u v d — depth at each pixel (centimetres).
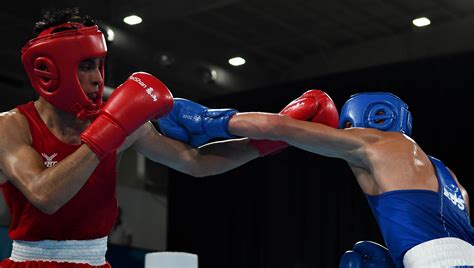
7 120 235
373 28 719
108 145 226
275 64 787
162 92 238
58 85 233
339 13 693
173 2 676
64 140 241
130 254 769
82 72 236
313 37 739
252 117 290
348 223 746
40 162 230
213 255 810
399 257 282
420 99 724
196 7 681
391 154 292
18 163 226
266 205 794
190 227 827
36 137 235
